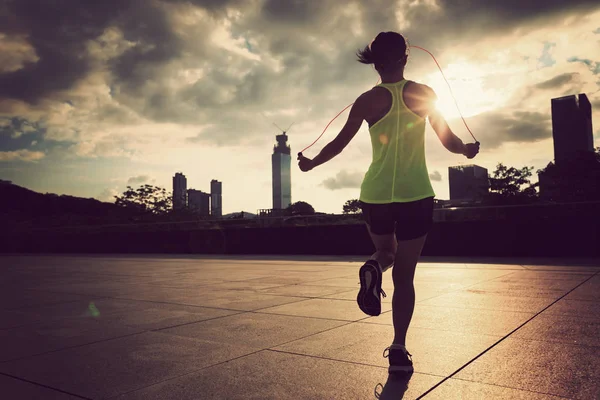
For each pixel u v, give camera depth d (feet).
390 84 7.98
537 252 46.14
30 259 58.75
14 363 9.01
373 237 8.14
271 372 8.02
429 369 7.92
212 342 10.48
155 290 21.18
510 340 9.87
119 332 11.91
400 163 7.81
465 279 22.66
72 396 7.03
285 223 65.98
